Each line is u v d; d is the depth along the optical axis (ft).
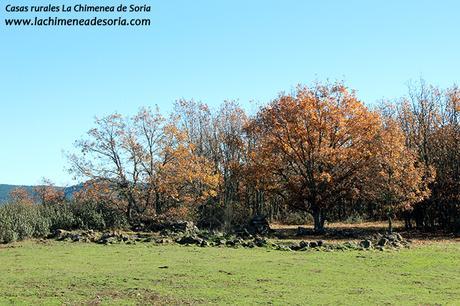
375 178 143.43
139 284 61.11
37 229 120.98
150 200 159.33
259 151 171.42
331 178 154.40
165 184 155.84
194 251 94.48
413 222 184.44
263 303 52.19
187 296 55.01
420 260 82.07
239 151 205.98
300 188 160.56
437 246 104.01
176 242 109.19
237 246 102.68
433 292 59.06
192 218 159.63
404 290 60.03
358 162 154.40
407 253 90.22
